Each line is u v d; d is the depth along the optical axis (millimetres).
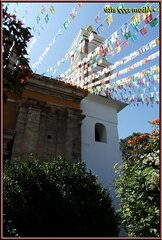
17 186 11766
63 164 13766
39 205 11875
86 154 19719
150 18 9922
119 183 11727
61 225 11859
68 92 20766
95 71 23297
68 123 19719
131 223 10586
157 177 9992
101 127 22344
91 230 12188
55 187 12500
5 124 17969
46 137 18812
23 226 11133
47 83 20188
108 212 12844
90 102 22391
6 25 9188
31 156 16062
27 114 18578
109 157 20594
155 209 9844
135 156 12367
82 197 12711
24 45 9492
